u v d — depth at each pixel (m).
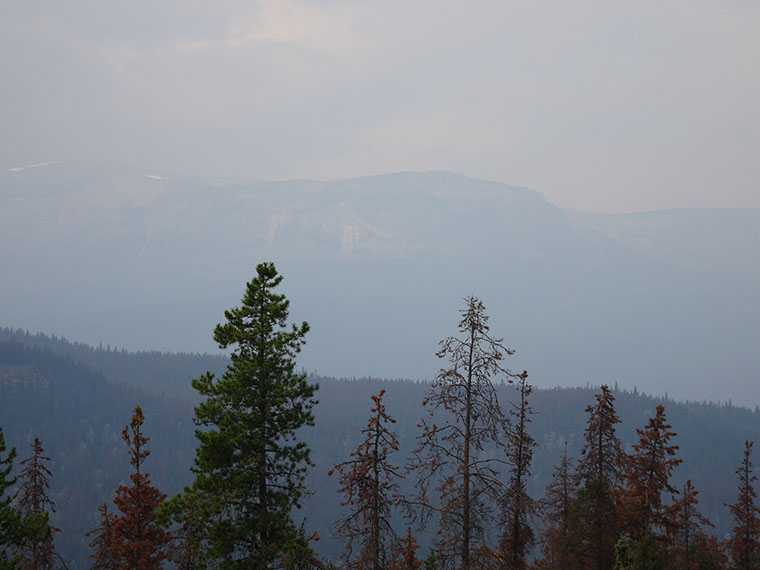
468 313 25.61
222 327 26.42
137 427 32.78
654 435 35.97
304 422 26.48
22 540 27.22
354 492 25.67
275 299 26.81
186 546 26.31
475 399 25.59
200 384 26.44
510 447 31.92
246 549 25.70
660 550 34.84
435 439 25.73
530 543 31.86
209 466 25.22
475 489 25.72
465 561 25.55
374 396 26.03
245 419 25.70
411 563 34.16
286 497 26.25
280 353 26.36
